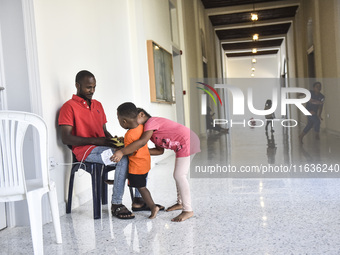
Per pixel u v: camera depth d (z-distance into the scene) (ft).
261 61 77.87
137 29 16.57
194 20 32.14
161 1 21.33
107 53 13.28
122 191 8.69
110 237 7.13
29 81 8.25
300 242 6.24
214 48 49.85
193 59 30.40
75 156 9.24
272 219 7.71
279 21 47.91
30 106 8.28
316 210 8.21
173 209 8.94
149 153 8.45
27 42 8.21
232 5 40.57
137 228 7.64
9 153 5.74
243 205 9.02
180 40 25.77
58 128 9.41
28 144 8.34
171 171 15.26
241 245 6.24
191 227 7.47
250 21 48.39
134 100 16.46
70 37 10.35
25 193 5.78
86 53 11.37
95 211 8.64
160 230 7.39
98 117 9.77
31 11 8.29
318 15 29.09
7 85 8.36
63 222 8.44
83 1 11.35
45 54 8.96
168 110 21.61
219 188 11.21
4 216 8.21
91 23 11.91
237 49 69.21
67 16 10.23
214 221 7.79
